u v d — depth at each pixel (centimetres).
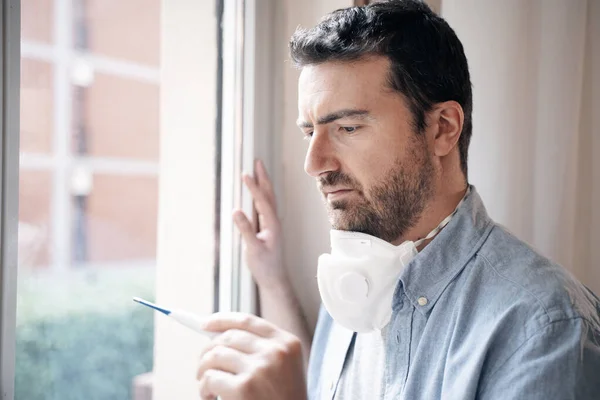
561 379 61
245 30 105
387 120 75
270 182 105
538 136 109
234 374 74
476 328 70
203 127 152
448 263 77
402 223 78
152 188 345
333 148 78
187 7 151
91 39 310
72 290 298
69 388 262
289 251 110
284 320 102
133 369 295
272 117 109
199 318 81
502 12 109
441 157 81
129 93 331
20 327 177
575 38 106
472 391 65
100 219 321
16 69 68
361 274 80
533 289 68
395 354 78
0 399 68
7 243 68
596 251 110
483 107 111
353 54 74
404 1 79
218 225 115
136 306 311
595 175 110
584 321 64
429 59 76
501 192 111
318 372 98
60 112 296
